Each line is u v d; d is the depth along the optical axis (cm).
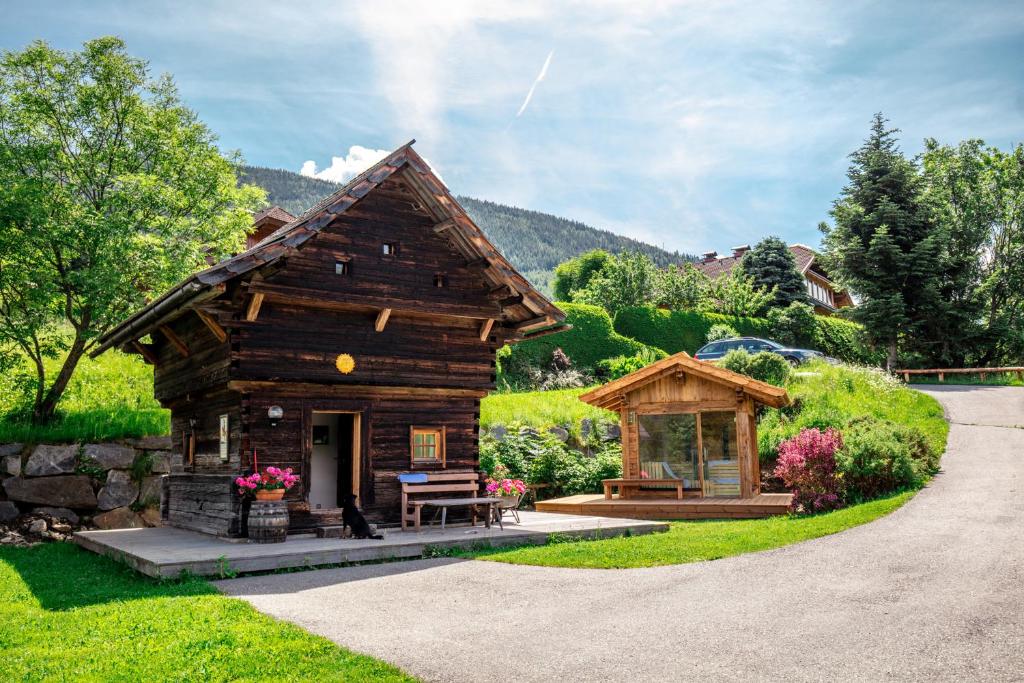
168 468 2052
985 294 4638
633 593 984
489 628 830
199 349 1627
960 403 3084
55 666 706
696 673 675
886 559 1122
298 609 920
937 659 700
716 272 7238
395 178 1641
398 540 1355
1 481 1838
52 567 1347
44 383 2186
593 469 2405
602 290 5197
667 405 2084
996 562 1062
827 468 1759
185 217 2248
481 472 1716
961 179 5156
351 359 1566
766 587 991
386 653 738
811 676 664
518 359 3691
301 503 1478
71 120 2144
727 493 1997
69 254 1984
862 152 4634
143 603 939
